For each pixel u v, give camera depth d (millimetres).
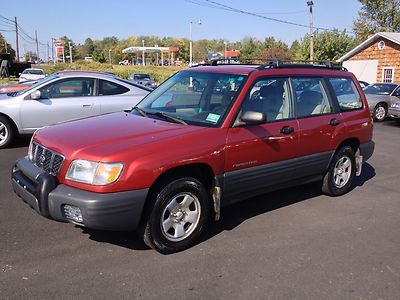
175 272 3598
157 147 3717
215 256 3920
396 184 6570
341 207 5395
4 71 43250
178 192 3889
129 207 3557
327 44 42406
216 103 4445
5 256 3756
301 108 5039
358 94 5941
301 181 5246
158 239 3822
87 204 3432
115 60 116938
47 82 8414
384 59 28062
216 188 4176
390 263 3900
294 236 4430
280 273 3645
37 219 4613
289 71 4984
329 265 3818
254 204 5383
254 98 4496
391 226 4809
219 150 4082
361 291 3408
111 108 8727
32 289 3254
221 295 3279
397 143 10477
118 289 3303
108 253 3887
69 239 4145
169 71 59812
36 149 4102
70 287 3301
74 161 3594
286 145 4754
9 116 8117
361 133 5840
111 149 3598
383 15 45969
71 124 4434
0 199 5215
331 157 5461
